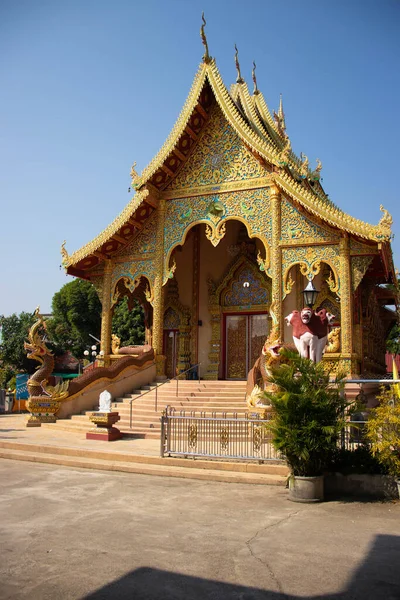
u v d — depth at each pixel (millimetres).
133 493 9273
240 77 24797
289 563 5805
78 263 21922
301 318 13633
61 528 7039
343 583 5277
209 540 6590
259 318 24219
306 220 18734
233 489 9688
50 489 9531
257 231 19484
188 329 25062
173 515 7797
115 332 44156
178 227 21000
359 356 18750
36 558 5863
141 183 20625
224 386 19141
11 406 29484
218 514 7883
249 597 4922
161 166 20500
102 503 8500
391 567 5715
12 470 11469
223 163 20547
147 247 21672
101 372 19281
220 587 5137
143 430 15625
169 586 5141
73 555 5973
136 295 25875
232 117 19844
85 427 16641
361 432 9727
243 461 11117
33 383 18219
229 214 20078
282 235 19047
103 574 5418
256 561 5852
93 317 50969
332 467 9398
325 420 8984
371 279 22844
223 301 24922
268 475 10430
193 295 25297
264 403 14797
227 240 25359
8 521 7379
